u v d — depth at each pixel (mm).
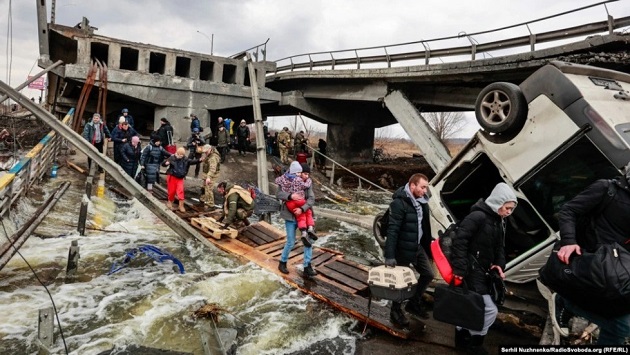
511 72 11602
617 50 9062
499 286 3543
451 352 4086
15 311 4379
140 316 4504
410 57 15219
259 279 5652
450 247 3682
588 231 2922
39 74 9625
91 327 4207
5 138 14023
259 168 11039
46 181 9812
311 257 5996
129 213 9195
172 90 17047
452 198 6270
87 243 6762
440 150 13953
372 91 17172
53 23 15172
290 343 4184
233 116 27344
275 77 22719
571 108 4109
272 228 8008
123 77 15773
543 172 4383
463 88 14250
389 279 4074
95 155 6535
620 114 4137
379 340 4336
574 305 3018
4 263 4789
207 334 4062
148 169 10164
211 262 6434
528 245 4676
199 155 13945
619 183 2811
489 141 4996
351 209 13219
